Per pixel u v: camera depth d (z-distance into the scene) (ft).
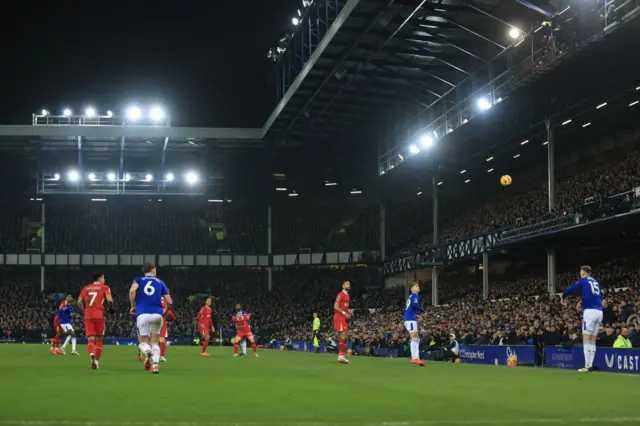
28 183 217.77
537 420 26.35
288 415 27.14
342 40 139.54
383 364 69.62
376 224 224.33
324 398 33.32
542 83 117.50
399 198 220.64
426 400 33.04
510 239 139.85
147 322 48.75
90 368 55.31
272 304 222.89
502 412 28.84
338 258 222.69
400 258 196.34
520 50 123.54
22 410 27.58
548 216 128.47
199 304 227.40
